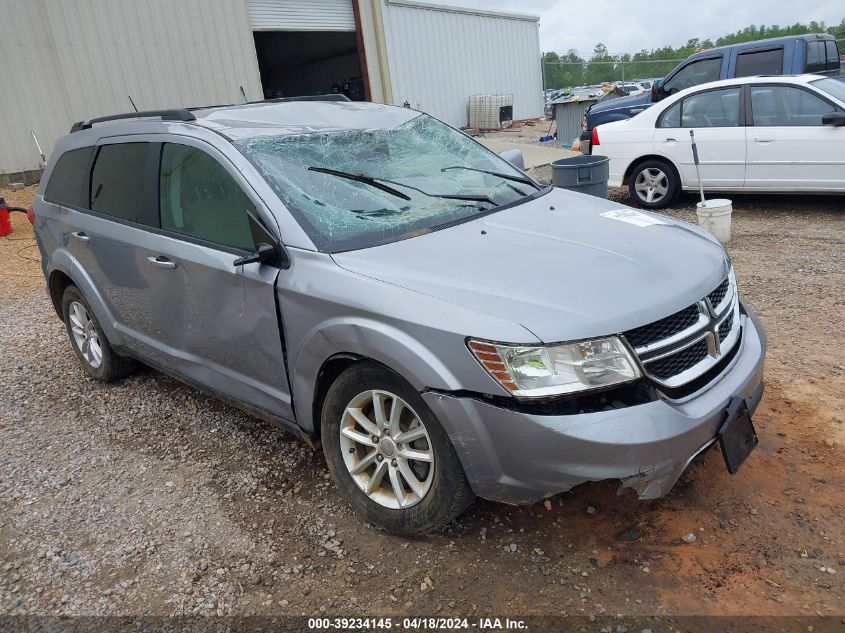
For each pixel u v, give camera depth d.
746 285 5.90
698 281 2.87
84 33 12.53
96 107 12.80
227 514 3.33
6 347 5.91
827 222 7.92
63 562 3.06
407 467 2.90
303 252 3.06
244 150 3.45
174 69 13.80
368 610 2.66
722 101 8.62
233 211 3.39
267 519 3.26
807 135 8.02
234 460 3.81
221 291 3.41
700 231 3.57
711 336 2.81
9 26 11.71
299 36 21.77
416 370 2.62
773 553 2.76
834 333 4.75
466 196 3.64
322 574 2.87
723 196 9.84
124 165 4.14
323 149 3.66
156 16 13.46
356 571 2.88
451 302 2.64
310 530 3.16
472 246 3.07
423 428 2.77
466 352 2.52
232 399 3.67
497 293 2.66
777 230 7.74
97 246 4.28
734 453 2.73
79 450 4.06
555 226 3.34
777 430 3.61
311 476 3.60
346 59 22.56
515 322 2.51
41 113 12.20
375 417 2.95
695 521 2.98
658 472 2.53
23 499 3.59
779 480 3.20
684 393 2.69
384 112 4.31
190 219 3.65
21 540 3.25
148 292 3.95
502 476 2.59
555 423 2.45
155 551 3.10
